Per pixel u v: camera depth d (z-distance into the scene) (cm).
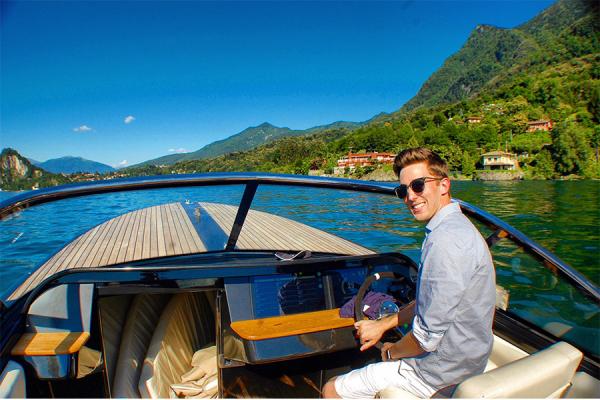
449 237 133
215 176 231
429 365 145
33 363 164
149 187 216
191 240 406
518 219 1424
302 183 248
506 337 202
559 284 204
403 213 684
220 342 202
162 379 210
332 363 215
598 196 2441
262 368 207
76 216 981
